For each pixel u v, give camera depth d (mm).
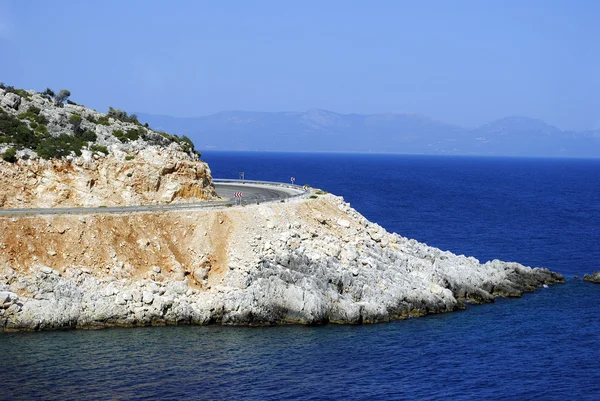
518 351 72562
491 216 178625
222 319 76875
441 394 61562
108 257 77688
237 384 61750
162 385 60906
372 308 80125
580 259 122812
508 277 99125
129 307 74938
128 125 101000
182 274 79250
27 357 65562
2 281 72938
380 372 65750
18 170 85188
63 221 78688
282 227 87000
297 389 61281
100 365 64438
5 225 76188
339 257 85500
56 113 97375
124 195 90250
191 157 101812
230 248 82688
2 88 99875
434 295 86312
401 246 95625
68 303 73438
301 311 77438
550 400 61000
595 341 76188
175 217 84438
